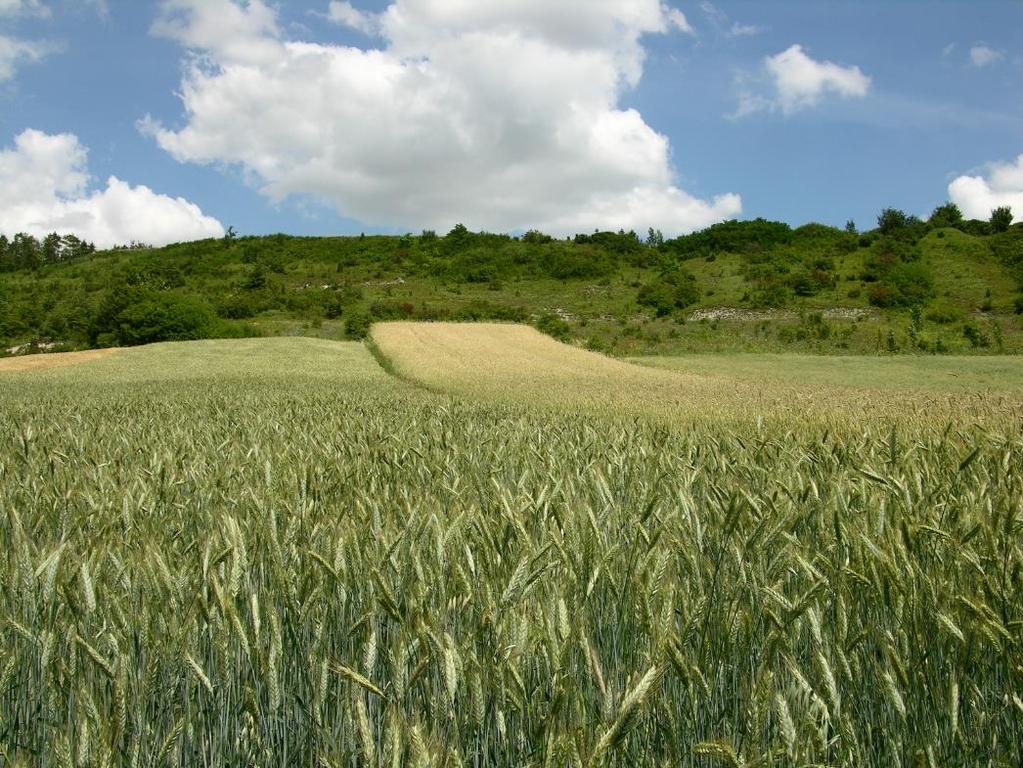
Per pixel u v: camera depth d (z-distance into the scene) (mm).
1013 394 22953
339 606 2986
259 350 51500
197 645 2721
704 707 2557
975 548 3393
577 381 31734
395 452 6746
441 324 63938
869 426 9773
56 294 91125
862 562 3059
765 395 22375
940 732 2482
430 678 2666
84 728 2066
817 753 2170
